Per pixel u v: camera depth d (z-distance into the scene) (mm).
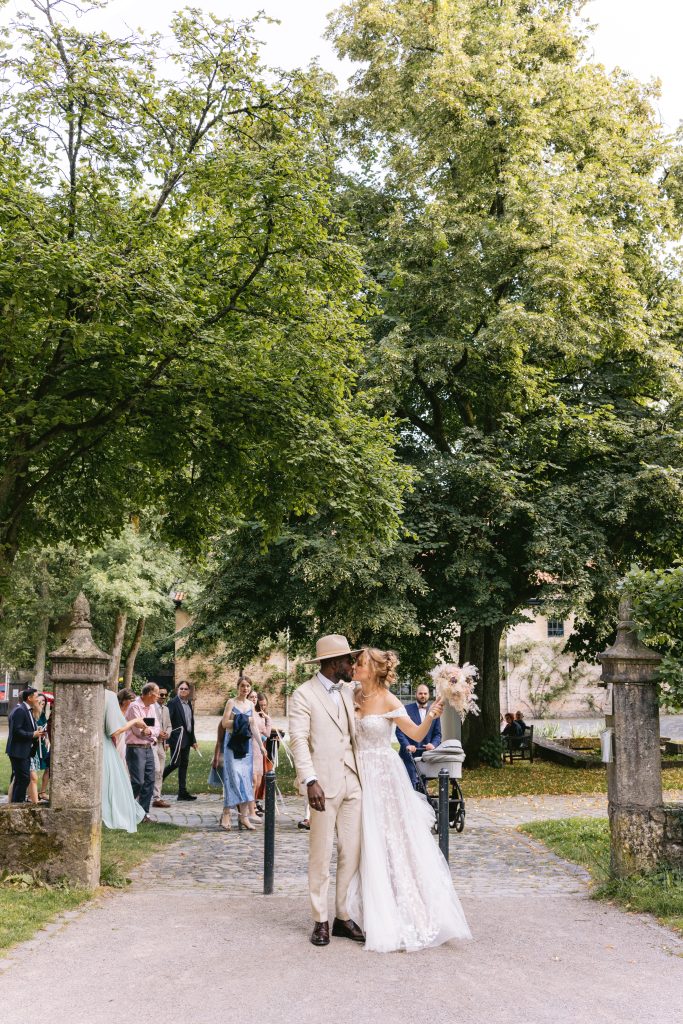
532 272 18016
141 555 38188
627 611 8711
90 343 10695
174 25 11352
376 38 20625
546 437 19531
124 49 11453
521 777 20281
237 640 21031
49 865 8242
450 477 19188
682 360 19734
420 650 22984
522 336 18062
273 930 6715
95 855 8367
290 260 10836
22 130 11430
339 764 6449
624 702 8430
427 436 22781
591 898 8164
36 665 42594
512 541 20578
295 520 19391
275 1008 5043
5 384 10773
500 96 19172
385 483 12070
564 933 6730
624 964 5930
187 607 21922
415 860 6402
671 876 8031
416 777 11688
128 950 6199
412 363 18719
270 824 8547
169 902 7832
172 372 10836
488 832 13086
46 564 39781
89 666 8438
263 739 15328
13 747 13430
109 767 10430
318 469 11562
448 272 18750
